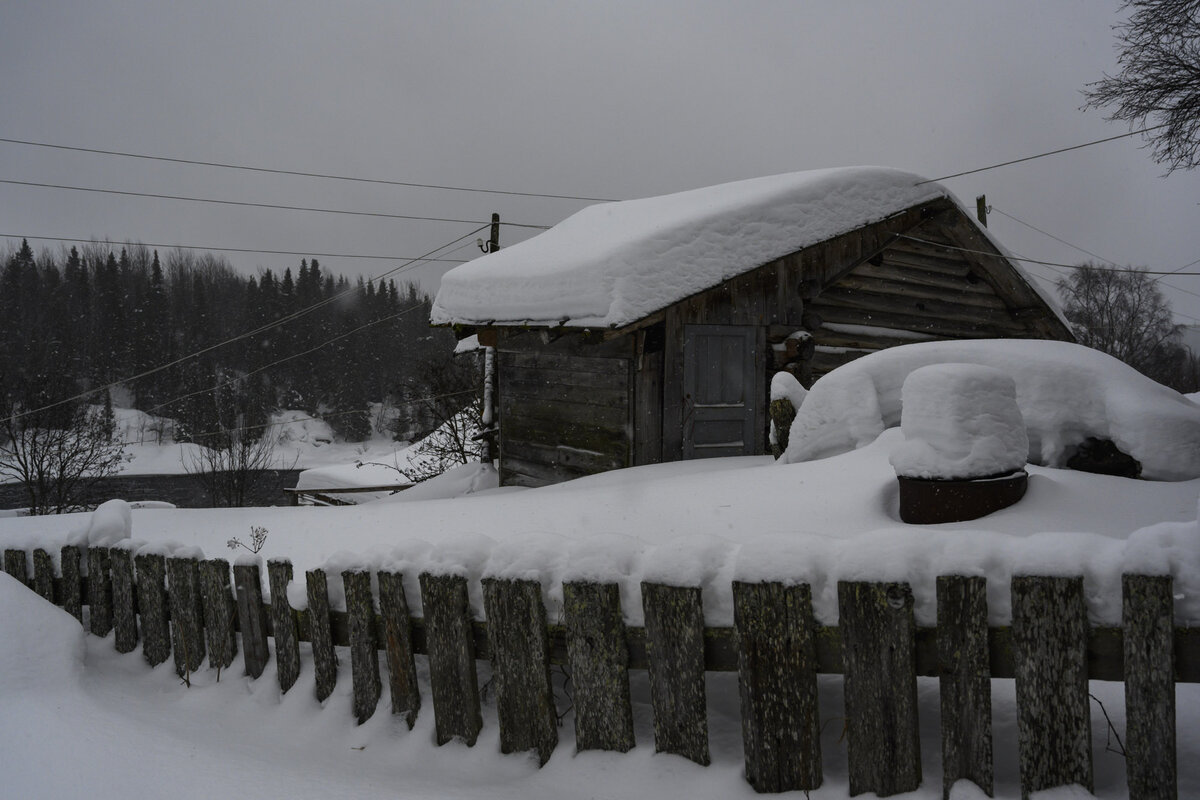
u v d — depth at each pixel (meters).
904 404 5.02
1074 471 5.42
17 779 3.04
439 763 3.12
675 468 9.19
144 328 69.69
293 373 69.06
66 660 4.12
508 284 11.29
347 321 79.00
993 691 3.13
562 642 2.99
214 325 81.56
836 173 11.22
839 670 2.51
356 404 64.94
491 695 3.38
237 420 45.94
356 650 3.47
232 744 3.36
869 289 12.16
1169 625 2.13
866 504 5.16
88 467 26.48
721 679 3.38
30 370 47.47
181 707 3.87
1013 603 2.28
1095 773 2.47
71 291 79.19
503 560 3.07
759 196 10.67
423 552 3.37
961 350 6.68
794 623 2.51
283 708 3.66
